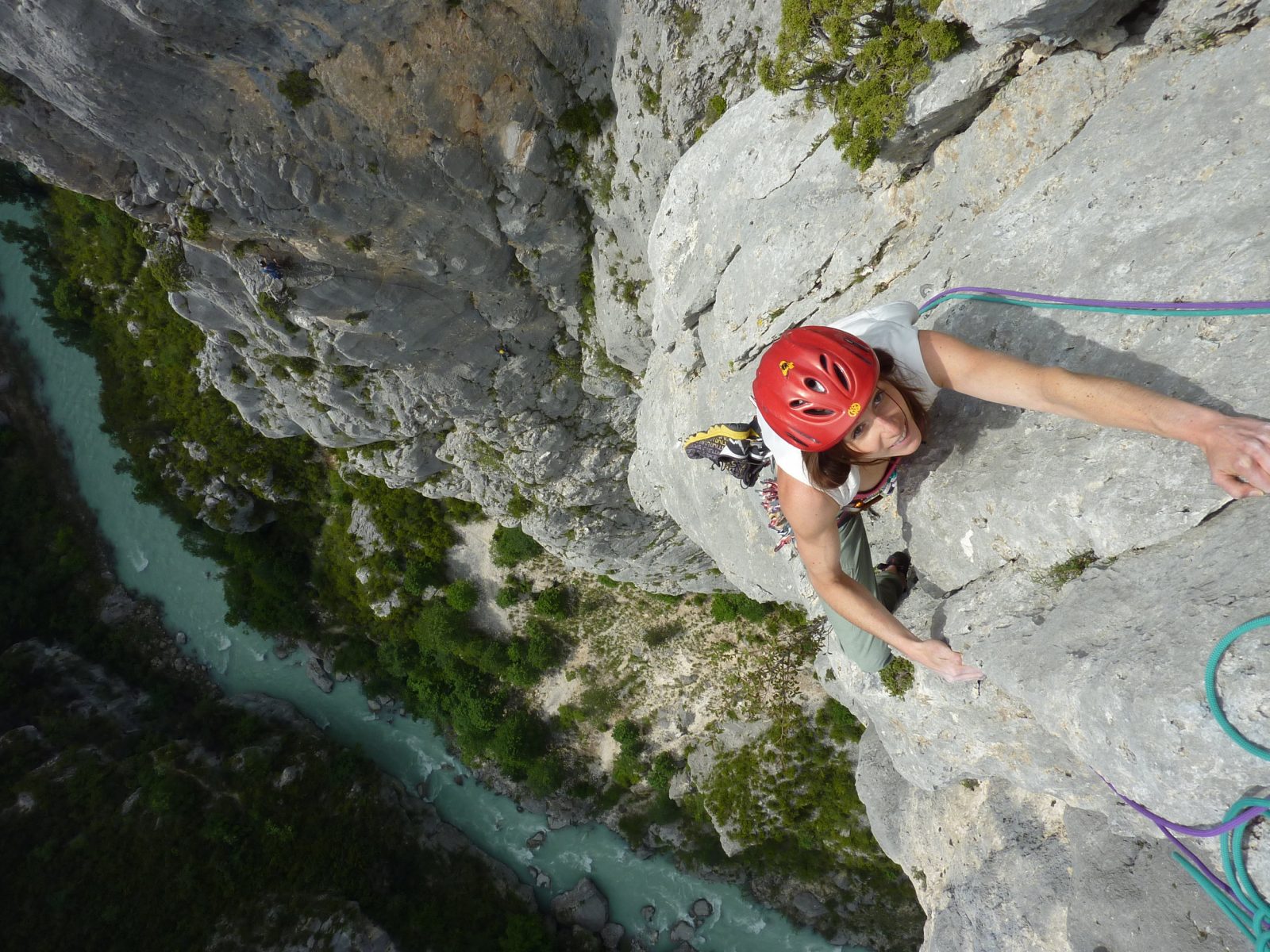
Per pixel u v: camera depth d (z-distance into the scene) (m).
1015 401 3.16
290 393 15.20
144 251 20.05
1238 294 3.17
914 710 4.58
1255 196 3.34
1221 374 3.06
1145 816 3.21
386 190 10.45
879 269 5.70
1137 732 2.91
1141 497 3.23
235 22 8.24
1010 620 3.69
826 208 6.02
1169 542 3.19
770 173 6.43
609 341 13.44
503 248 12.13
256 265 11.35
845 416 3.04
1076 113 4.41
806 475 3.25
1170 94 3.93
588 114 10.38
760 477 4.86
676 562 18.34
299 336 13.23
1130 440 3.34
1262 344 3.00
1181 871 4.48
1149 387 3.27
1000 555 3.96
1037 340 3.83
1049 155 4.54
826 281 6.12
